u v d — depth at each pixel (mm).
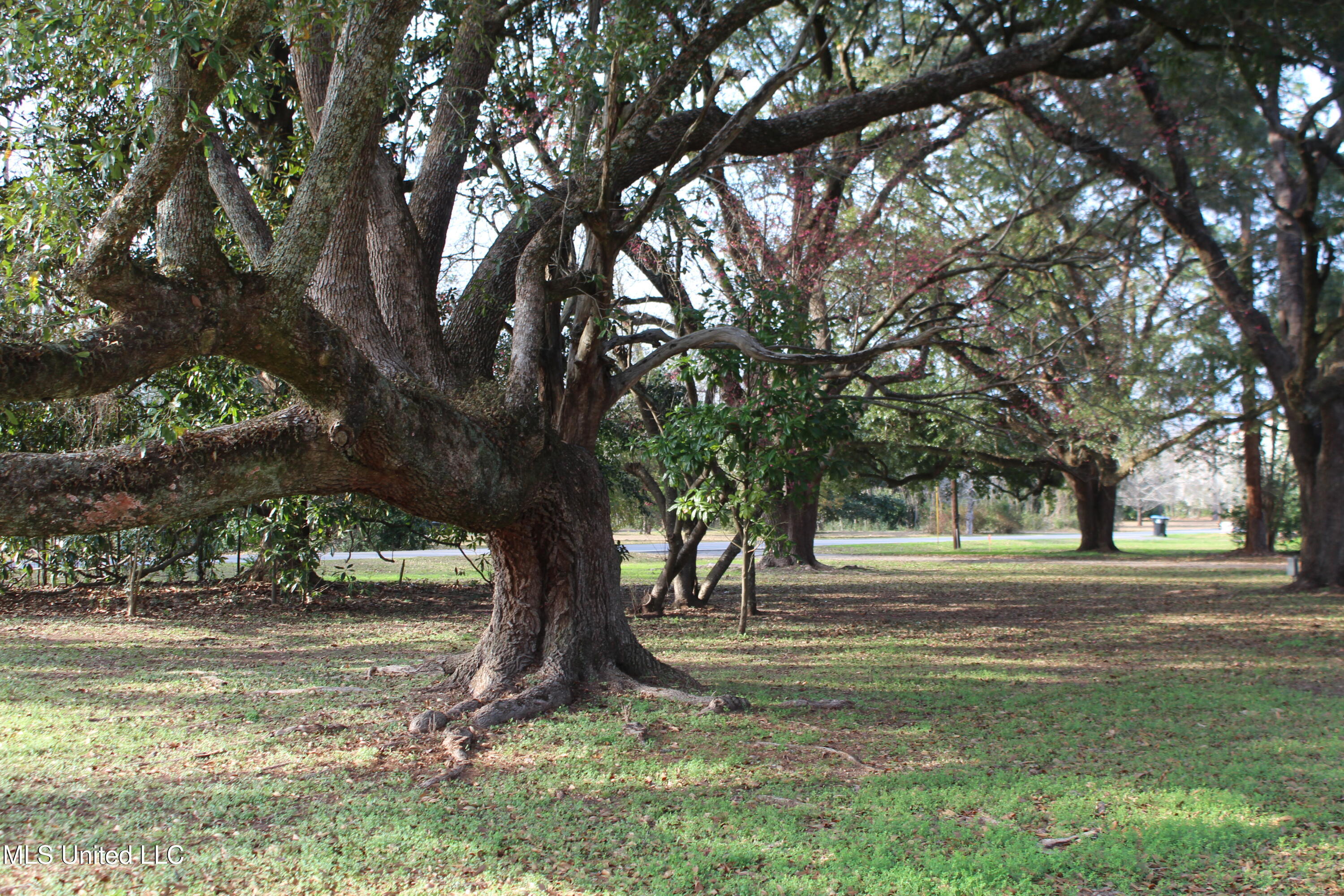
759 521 11508
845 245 13250
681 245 10711
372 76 4816
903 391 20375
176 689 8055
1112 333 16594
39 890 3920
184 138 4148
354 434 5254
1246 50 13008
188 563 16500
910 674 9195
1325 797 5273
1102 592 18016
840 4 12812
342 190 4816
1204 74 14672
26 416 11320
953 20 14305
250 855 4293
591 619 7820
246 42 4629
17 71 5738
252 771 5598
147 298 4160
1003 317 13766
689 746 6164
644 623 13297
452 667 8516
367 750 6008
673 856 4285
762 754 6008
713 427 10570
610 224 7746
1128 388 18750
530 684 7371
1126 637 12031
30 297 4867
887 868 4188
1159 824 4773
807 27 7656
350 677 8609
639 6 7363
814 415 10602
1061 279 17062
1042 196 15258
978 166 16016
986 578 21453
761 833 4598
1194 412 22078
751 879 4055
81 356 3889
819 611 14836
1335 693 8312
